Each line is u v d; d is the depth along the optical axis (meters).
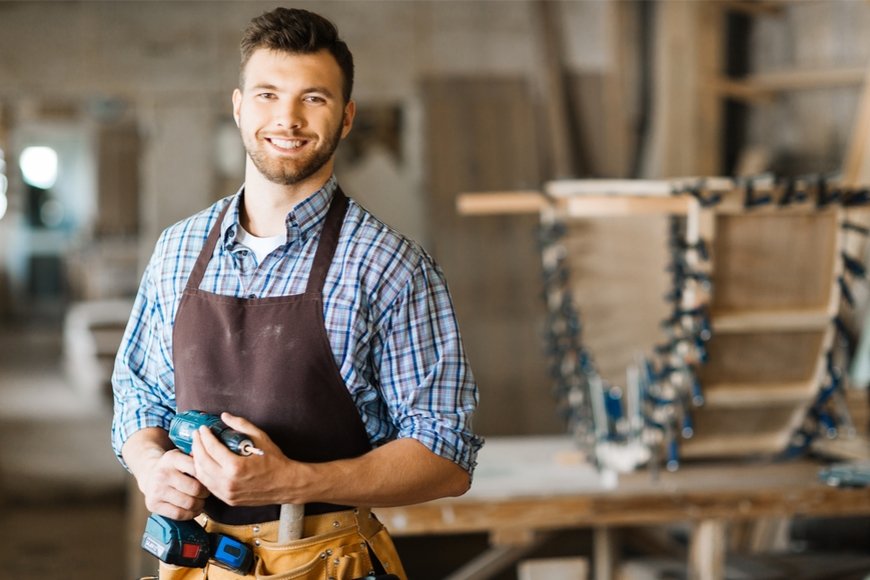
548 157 6.96
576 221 4.00
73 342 10.48
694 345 3.38
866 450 3.55
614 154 6.49
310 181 1.85
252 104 1.81
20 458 7.33
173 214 7.11
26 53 6.96
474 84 7.00
